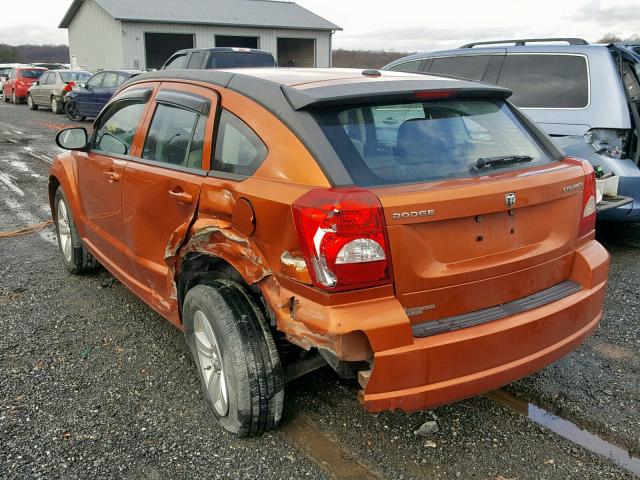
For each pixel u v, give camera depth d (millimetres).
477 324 2627
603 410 3254
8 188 9219
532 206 2828
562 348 2906
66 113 20328
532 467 2809
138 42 31641
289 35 35438
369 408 2486
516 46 6410
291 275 2520
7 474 2727
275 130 2752
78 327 4273
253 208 2684
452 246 2584
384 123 2811
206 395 3178
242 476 2738
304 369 3082
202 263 3266
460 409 3275
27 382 3521
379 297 2461
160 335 4148
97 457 2855
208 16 33219
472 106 3172
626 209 5480
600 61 5723
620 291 4926
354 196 2381
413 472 2771
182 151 3385
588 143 5582
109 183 4117
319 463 2830
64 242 5402
